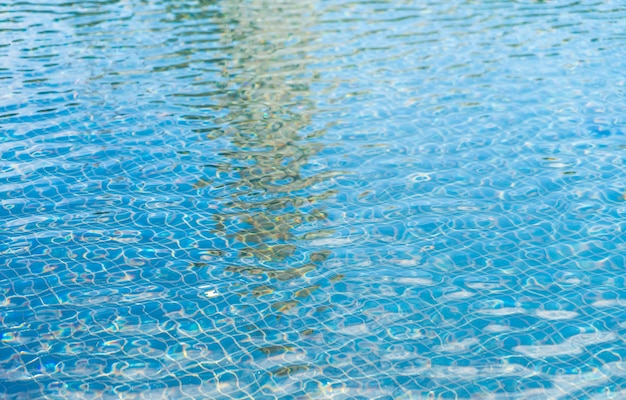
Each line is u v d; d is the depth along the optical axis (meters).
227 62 8.47
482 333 4.02
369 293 4.38
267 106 7.20
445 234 4.97
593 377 3.68
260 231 5.05
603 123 6.59
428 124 6.72
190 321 4.14
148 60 8.52
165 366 3.79
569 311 4.18
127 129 6.67
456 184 5.63
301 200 5.45
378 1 11.16
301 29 9.78
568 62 8.16
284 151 6.24
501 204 5.33
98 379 3.69
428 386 3.64
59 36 9.41
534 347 3.91
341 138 6.48
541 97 7.22
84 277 4.52
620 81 7.54
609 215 5.14
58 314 4.18
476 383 3.65
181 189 5.62
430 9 10.63
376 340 3.98
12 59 8.50
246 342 3.97
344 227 5.09
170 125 6.77
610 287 4.38
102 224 5.12
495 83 7.64
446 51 8.70
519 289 4.39
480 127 6.61
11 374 3.72
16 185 5.64
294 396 3.58
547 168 5.83
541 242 4.85
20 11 10.59
